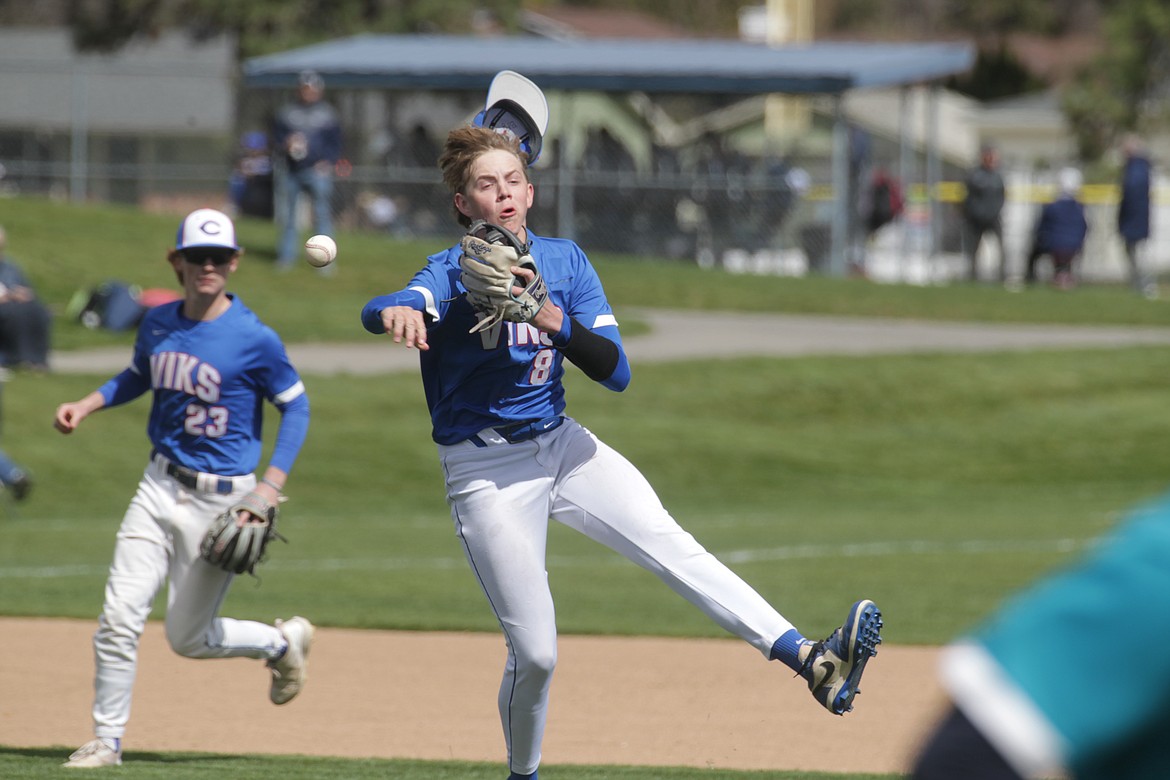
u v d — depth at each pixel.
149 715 25.86
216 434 21.03
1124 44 139.12
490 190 16.27
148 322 21.39
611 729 24.98
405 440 63.62
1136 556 5.69
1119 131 141.25
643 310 88.44
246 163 111.56
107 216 97.31
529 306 15.42
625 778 20.62
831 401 71.19
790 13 171.12
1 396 57.66
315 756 22.50
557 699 27.38
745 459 63.50
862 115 155.25
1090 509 55.97
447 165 16.48
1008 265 133.75
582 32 175.75
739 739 24.38
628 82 101.44
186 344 20.88
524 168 16.55
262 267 87.44
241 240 93.31
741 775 21.00
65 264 84.88
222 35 157.00
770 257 101.94
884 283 98.06
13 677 28.58
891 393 72.44
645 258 102.62
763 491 59.84
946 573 41.75
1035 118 169.00
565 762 22.48
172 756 22.25
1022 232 134.25
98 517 53.38
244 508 20.97
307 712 26.25
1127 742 5.71
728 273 97.12
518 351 16.30
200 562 21.20
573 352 15.95
